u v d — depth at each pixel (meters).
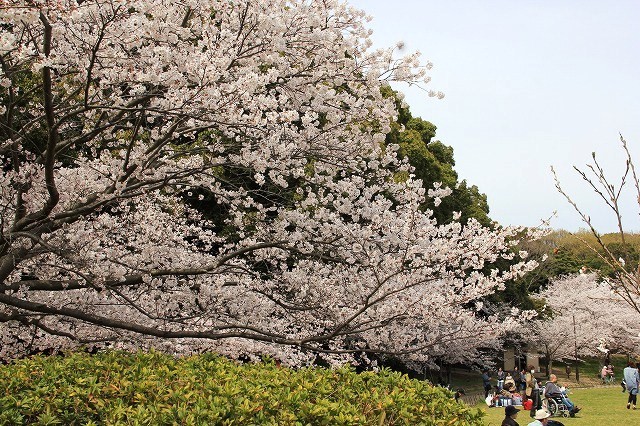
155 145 6.84
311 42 6.77
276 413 4.49
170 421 4.22
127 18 5.99
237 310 7.85
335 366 8.68
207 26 6.80
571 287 32.50
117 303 7.73
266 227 7.94
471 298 7.29
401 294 7.38
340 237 7.16
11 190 7.14
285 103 7.01
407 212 7.22
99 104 6.61
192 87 6.54
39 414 4.75
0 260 7.25
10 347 8.23
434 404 4.96
